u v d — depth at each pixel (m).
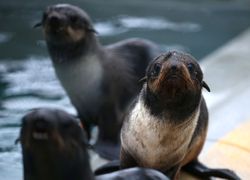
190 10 24.41
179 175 10.10
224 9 24.77
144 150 8.96
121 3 24.64
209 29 22.53
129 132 9.03
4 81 16.38
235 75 15.34
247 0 25.33
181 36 21.53
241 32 22.50
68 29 11.33
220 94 14.02
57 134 6.33
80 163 6.66
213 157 10.77
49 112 6.43
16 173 11.49
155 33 21.62
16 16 22.80
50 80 16.44
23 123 6.42
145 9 24.20
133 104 9.20
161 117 8.52
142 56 12.52
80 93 11.92
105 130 11.94
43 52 18.77
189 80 7.96
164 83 8.00
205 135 9.87
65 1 24.66
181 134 8.72
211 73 15.47
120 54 12.39
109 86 11.88
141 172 7.75
